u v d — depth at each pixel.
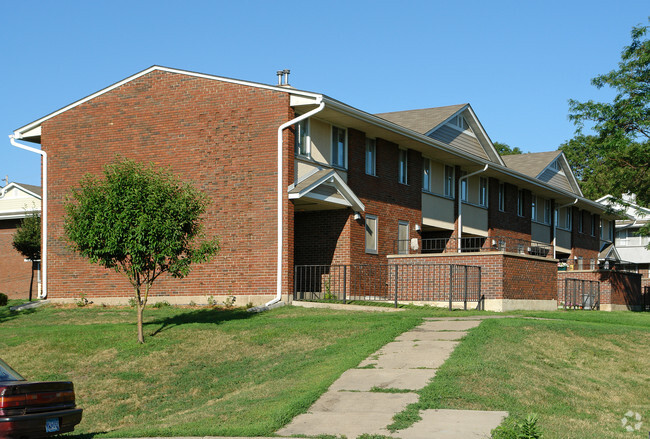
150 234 16.77
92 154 26.11
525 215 40.06
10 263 37.06
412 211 29.52
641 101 32.84
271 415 10.23
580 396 12.63
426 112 34.66
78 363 15.84
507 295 23.50
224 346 16.70
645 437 10.22
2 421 9.05
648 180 36.44
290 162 22.94
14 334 18.62
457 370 12.20
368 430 9.33
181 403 13.26
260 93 23.47
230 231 23.52
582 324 19.02
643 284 44.59
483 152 36.47
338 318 19.05
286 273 22.66
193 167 24.31
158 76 25.23
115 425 12.37
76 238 17.05
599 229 52.00
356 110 24.19
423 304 24.45
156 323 19.86
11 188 40.41
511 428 8.64
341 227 25.25
